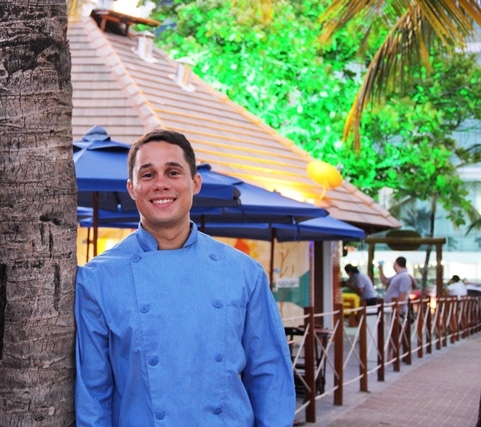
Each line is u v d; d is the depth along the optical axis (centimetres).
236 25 2138
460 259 5466
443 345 2017
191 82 1933
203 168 936
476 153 2939
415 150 2425
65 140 336
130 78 1616
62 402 328
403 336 1597
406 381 1345
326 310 2061
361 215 1916
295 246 1945
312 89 2209
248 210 1038
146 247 338
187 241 338
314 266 2069
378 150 2628
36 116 329
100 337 327
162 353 321
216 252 342
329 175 1402
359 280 2156
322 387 1109
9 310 325
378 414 1040
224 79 2216
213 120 1762
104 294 328
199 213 1062
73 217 338
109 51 1688
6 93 329
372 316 1564
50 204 329
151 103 1598
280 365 347
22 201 327
